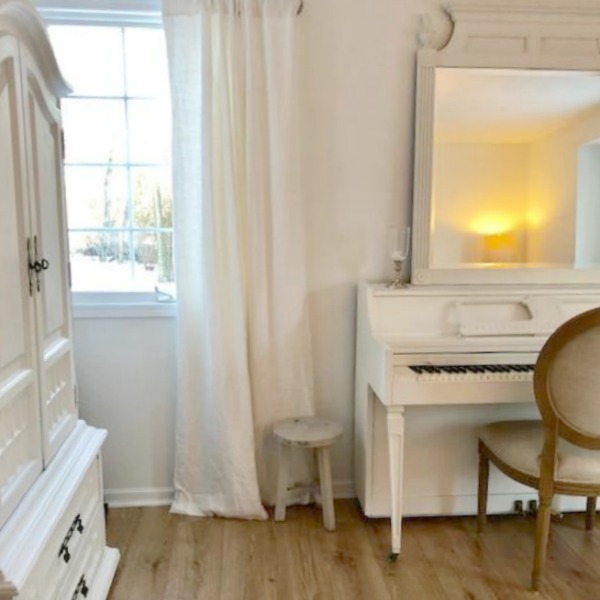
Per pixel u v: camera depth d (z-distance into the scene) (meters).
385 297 2.18
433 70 2.25
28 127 1.40
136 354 2.38
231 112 2.17
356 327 2.39
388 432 1.99
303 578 1.92
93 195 2.39
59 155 1.66
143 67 2.34
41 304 1.47
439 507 2.30
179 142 2.19
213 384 2.26
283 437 2.13
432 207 2.30
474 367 1.99
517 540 2.17
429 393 1.92
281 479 2.26
